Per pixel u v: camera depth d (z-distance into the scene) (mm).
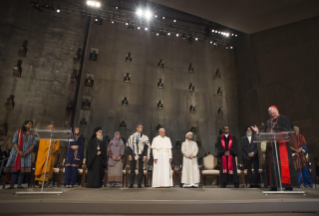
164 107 9422
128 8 9844
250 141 5809
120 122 8586
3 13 8156
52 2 8992
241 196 3285
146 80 9477
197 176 5949
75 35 9109
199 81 10352
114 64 9195
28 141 4559
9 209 2518
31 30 8500
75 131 5359
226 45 11234
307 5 6891
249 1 6664
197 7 7027
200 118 9812
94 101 8523
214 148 9609
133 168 5402
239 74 10891
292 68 8703
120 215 2590
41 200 2615
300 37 8680
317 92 7805
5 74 7719
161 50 10148
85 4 9289
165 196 3277
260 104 9516
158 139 6062
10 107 7492
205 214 2701
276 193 3578
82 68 8734
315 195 3346
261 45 9984
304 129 7938
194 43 10867
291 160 3783
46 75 8289
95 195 3293
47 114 7930
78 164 5309
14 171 4285
